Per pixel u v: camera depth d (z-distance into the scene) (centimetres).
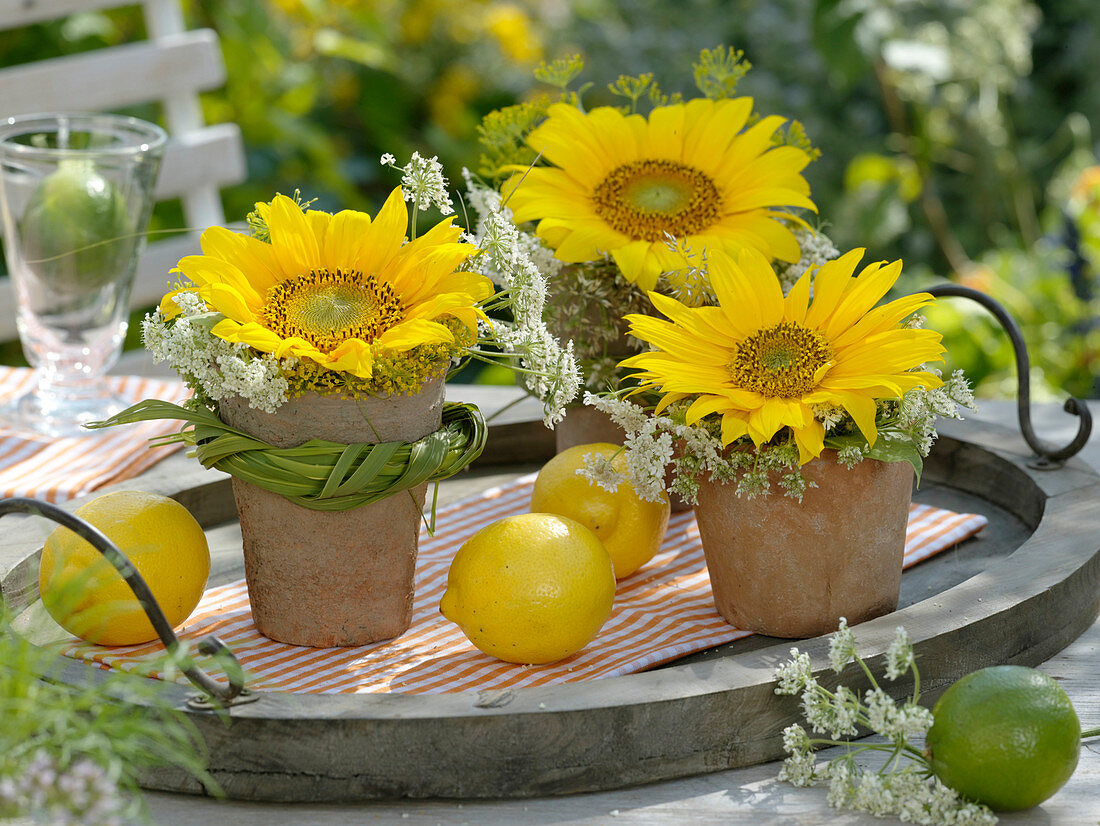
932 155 406
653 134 176
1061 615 165
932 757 153
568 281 174
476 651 164
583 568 160
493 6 446
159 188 269
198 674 153
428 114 436
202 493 179
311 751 153
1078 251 282
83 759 149
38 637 162
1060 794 155
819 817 153
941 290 182
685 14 452
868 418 158
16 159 187
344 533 161
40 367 193
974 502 184
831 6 334
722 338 163
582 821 153
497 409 192
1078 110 441
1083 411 179
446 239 160
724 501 163
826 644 159
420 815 153
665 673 157
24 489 178
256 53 361
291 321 157
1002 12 401
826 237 177
